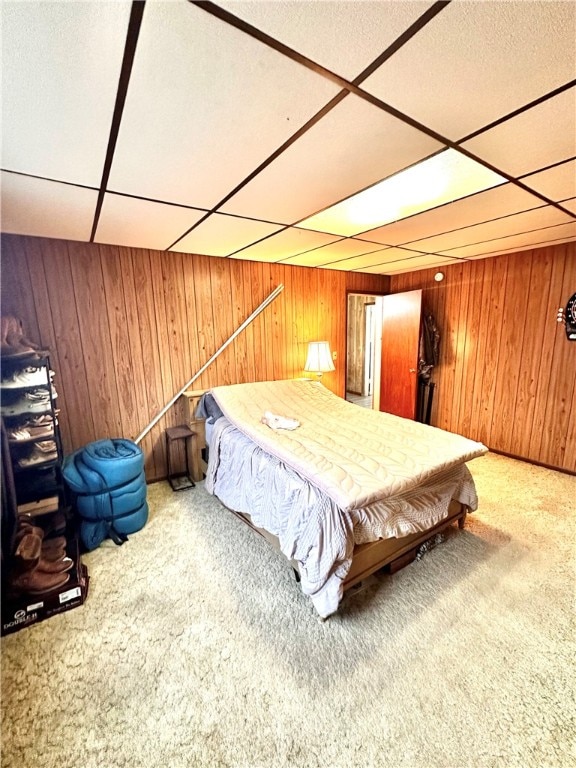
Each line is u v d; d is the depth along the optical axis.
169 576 2.04
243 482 2.31
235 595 1.89
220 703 1.34
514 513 2.65
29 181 1.56
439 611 1.76
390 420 2.80
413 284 4.53
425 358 4.30
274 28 0.82
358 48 0.89
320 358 3.86
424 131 1.28
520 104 1.13
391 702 1.34
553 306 3.27
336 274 4.27
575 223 2.45
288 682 1.42
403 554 2.06
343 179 1.66
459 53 0.91
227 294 3.47
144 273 3.00
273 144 1.33
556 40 0.87
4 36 0.80
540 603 1.80
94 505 2.28
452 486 2.21
